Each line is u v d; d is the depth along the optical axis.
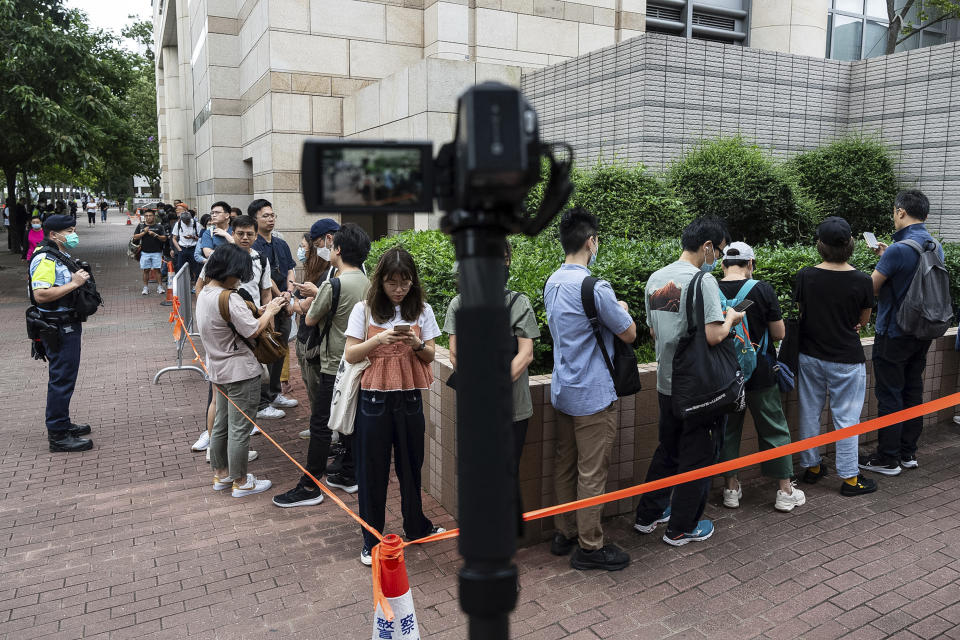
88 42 17.58
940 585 3.62
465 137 1.01
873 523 4.34
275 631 3.26
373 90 11.73
